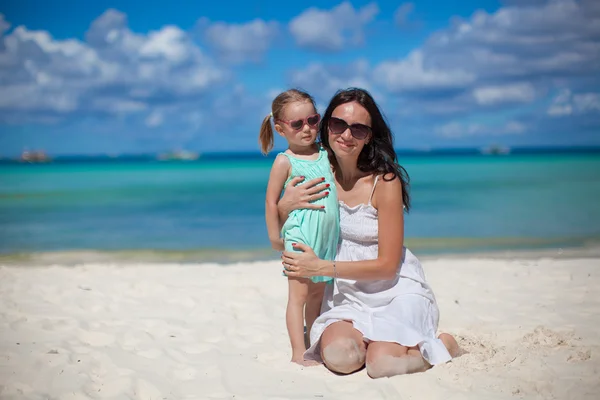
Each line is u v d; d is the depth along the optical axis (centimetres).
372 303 381
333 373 365
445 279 683
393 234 372
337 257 394
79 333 459
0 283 668
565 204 1628
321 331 378
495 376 335
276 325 505
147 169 4512
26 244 1124
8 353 397
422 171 3469
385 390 322
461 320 503
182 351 424
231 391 339
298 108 390
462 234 1153
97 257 973
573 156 6334
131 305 571
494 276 695
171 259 949
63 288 641
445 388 322
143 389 342
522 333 450
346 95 381
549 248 973
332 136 378
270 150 428
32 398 324
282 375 362
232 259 948
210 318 525
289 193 386
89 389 340
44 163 6256
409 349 355
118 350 414
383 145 385
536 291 608
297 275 374
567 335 433
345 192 397
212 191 2320
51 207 1769
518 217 1380
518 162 4866
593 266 748
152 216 1555
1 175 3588
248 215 1568
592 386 317
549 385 317
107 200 1975
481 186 2284
